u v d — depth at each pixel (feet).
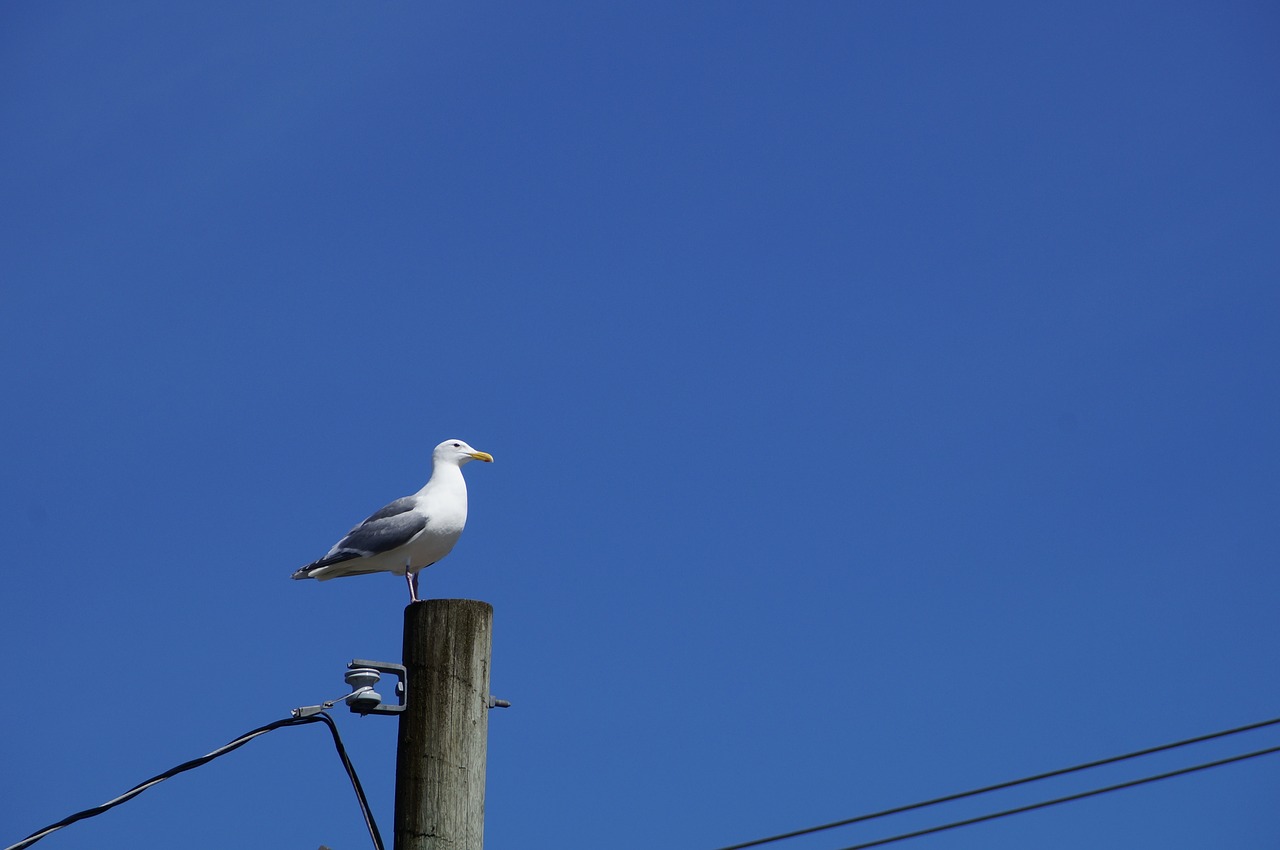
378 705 33.83
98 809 35.01
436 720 33.65
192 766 35.27
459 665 34.24
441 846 32.58
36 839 34.65
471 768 33.50
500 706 34.99
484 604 35.19
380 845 34.42
